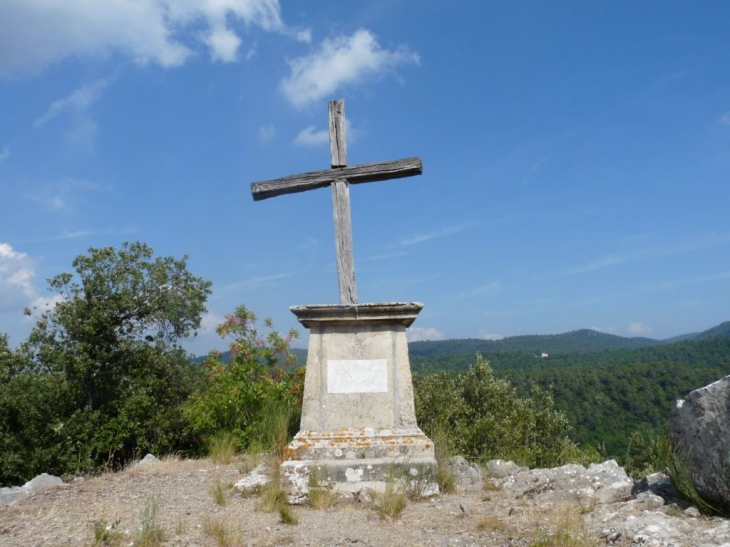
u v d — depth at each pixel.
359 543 4.70
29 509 6.05
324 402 6.75
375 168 7.46
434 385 19.45
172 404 16.58
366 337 6.90
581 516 4.92
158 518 5.42
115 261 16.11
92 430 14.02
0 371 14.60
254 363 11.85
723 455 4.36
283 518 5.31
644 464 7.72
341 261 7.27
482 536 4.66
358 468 6.22
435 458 6.70
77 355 14.97
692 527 4.20
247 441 9.80
